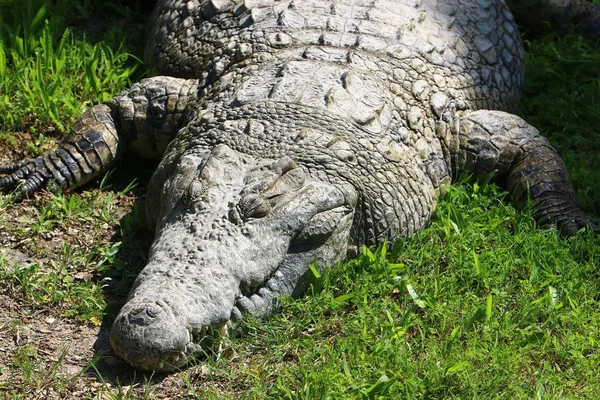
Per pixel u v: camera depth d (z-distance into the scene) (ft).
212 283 31.53
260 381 30.35
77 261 36.86
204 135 37.47
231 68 41.93
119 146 42.42
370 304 34.17
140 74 48.88
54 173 41.04
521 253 37.22
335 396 29.07
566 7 54.75
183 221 33.47
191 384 30.50
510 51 47.70
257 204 33.17
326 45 41.63
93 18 53.98
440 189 40.57
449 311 33.32
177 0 48.47
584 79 50.62
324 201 34.45
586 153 45.44
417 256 36.94
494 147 41.14
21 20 50.72
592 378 30.66
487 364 30.89
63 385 29.96
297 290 34.27
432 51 42.96
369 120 37.78
